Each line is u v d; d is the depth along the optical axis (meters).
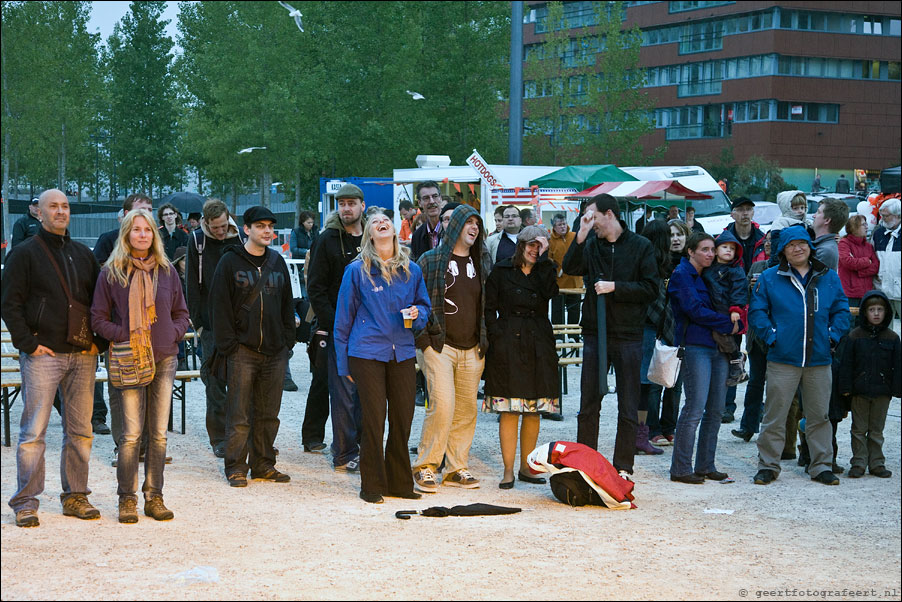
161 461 5.98
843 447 8.84
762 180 51.97
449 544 5.34
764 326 7.38
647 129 44.19
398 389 6.61
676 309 7.41
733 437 9.16
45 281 5.69
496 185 18.83
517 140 19.98
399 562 4.93
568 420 9.56
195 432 8.85
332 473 7.42
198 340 12.12
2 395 8.25
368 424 6.51
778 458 7.45
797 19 58.62
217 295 6.83
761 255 9.06
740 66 59.47
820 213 7.92
